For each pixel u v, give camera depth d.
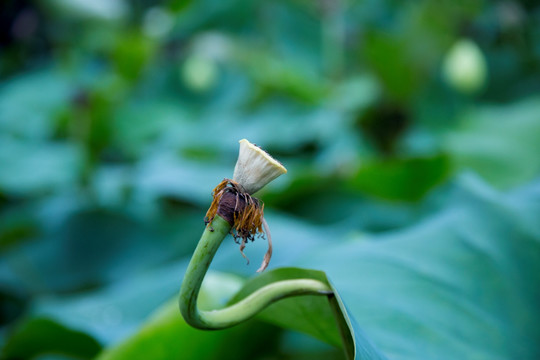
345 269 0.79
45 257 1.84
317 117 2.29
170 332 0.76
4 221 2.07
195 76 2.94
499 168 1.81
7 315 1.79
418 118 2.13
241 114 2.77
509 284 0.77
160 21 3.56
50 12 3.53
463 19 2.30
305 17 3.00
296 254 1.20
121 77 3.12
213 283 0.79
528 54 2.75
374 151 2.07
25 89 3.36
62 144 2.71
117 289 1.21
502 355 0.71
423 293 0.75
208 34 3.08
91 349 0.99
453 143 1.92
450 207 0.93
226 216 0.56
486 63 2.74
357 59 2.77
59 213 1.97
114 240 1.85
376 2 2.98
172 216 1.91
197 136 2.45
